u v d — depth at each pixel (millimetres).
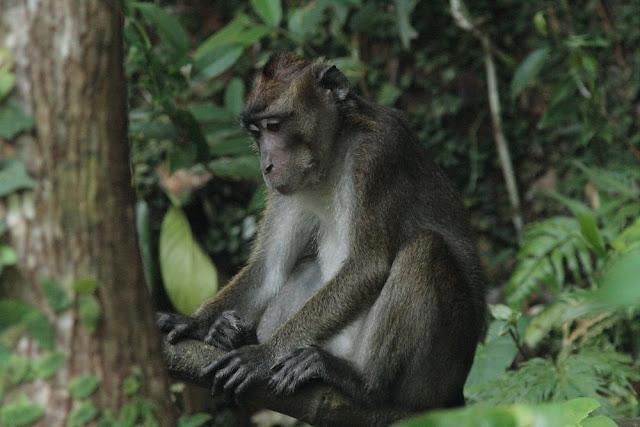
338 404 9930
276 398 9805
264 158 11109
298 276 11914
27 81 5941
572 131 17469
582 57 15625
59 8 5992
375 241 10789
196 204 18531
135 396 6023
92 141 6031
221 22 19062
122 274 6090
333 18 18375
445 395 10680
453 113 18562
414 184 11312
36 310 5848
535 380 11922
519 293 13828
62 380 5859
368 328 10336
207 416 7129
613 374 12023
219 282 18328
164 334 10070
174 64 13750
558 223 14289
